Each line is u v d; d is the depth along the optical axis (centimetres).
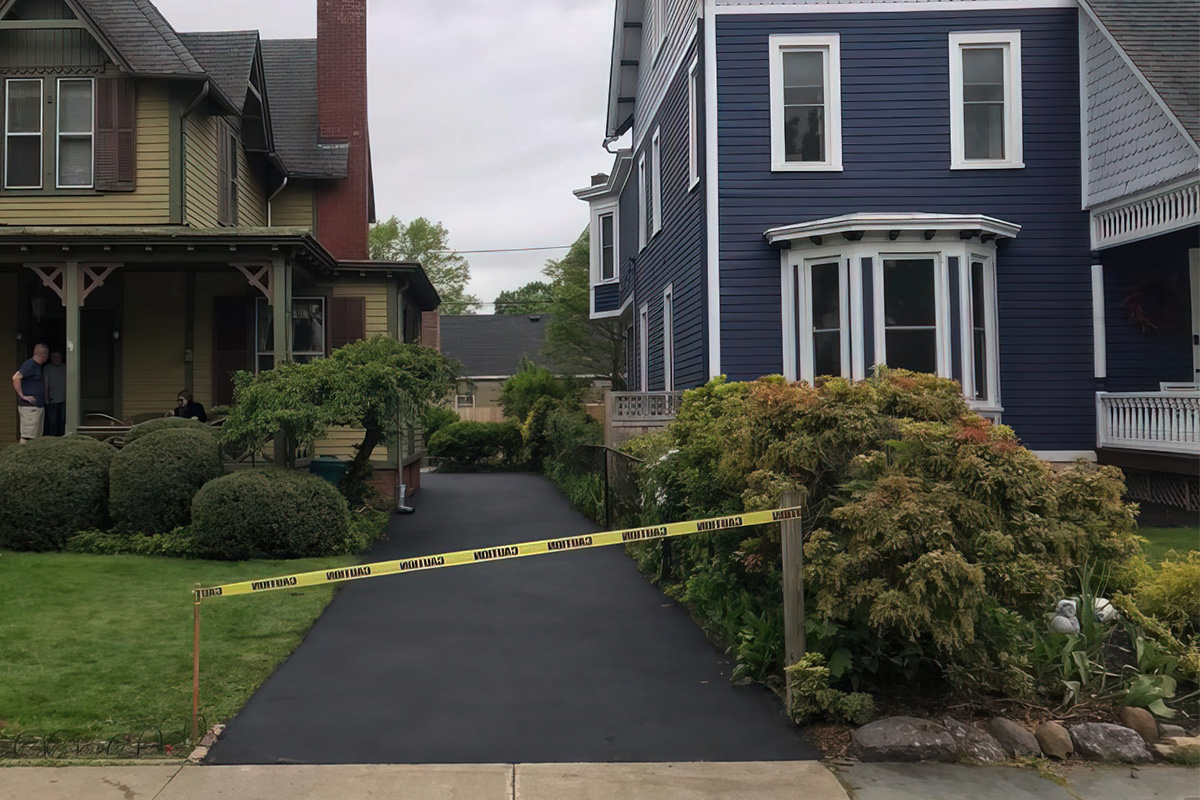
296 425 1110
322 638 732
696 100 1538
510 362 4966
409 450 1789
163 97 1476
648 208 2083
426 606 840
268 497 1020
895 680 598
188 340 1590
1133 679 573
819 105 1452
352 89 2088
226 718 555
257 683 616
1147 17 1392
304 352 1686
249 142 1792
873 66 1444
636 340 2325
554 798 454
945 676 568
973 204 1436
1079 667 577
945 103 1439
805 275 1394
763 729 546
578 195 2695
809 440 601
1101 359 1423
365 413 1186
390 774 480
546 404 2747
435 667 661
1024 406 1423
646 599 868
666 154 1834
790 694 557
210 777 474
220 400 1591
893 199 1434
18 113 1468
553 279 3947
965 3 1442
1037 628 638
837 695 541
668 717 565
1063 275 1432
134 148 1461
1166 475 1332
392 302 1709
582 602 856
